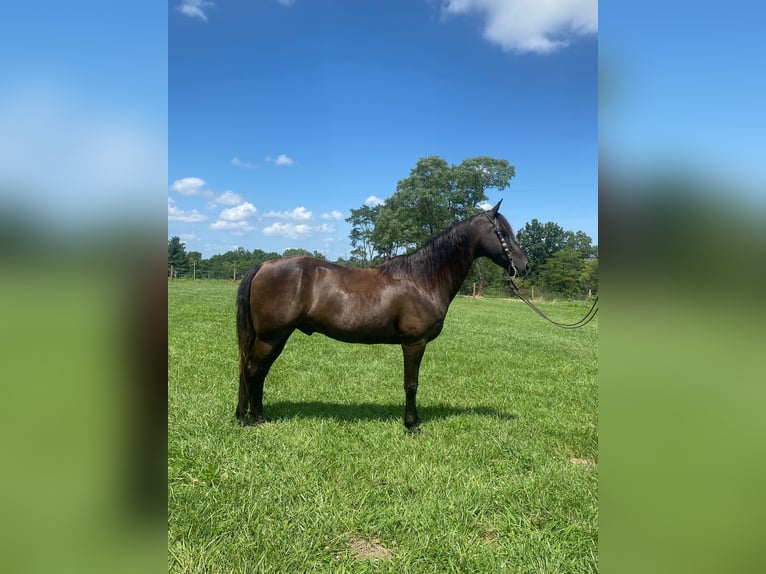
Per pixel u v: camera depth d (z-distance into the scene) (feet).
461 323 51.37
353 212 222.69
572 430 15.72
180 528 8.72
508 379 23.70
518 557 8.67
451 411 17.57
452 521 9.71
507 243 14.93
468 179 149.28
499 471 12.27
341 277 14.33
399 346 31.40
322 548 8.73
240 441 12.98
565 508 10.49
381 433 14.32
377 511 9.94
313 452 12.51
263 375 14.58
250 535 8.86
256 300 13.84
